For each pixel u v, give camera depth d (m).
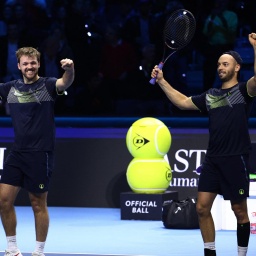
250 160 23.11
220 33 30.91
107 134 27.28
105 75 31.72
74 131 27.86
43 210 15.98
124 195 24.23
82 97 31.83
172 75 30.91
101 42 32.34
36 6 33.91
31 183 15.72
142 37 32.19
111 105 31.66
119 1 33.69
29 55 15.73
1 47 32.78
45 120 15.73
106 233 21.47
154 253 18.30
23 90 15.77
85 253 18.27
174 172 25.94
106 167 26.69
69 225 22.94
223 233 21.81
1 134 27.69
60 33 32.12
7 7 34.03
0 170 26.94
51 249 18.84
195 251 18.61
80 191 26.88
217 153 15.33
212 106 15.41
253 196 22.38
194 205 22.38
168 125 29.20
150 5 32.38
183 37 16.92
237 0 31.66
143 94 31.30
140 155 23.94
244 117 15.22
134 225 23.00
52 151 15.88
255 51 14.73
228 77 15.41
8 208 15.88
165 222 22.34
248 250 18.80
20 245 19.47
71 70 15.30
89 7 33.06
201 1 31.94
